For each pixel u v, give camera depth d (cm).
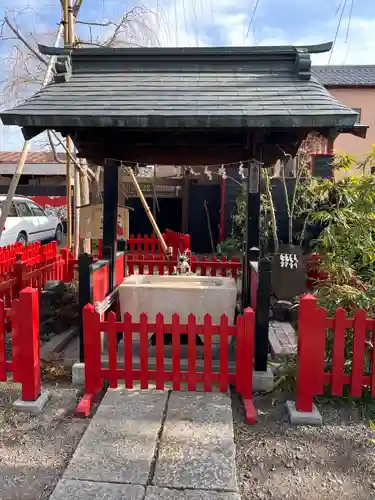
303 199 722
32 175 1497
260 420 316
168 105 345
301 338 310
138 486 238
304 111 330
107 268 425
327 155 880
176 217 1346
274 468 261
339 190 624
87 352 338
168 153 480
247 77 395
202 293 408
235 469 254
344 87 1362
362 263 457
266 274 360
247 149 439
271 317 571
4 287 488
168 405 324
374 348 316
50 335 486
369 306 371
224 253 1033
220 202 1228
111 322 335
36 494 236
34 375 325
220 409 319
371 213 453
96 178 841
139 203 1341
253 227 416
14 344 325
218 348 426
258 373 364
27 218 1190
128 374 340
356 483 248
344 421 315
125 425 297
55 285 577
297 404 315
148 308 414
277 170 945
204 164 516
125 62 415
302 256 577
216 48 410
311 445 285
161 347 334
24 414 318
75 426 304
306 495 238
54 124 332
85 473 248
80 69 414
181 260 521
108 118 330
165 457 263
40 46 417
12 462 263
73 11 748
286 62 409
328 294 388
